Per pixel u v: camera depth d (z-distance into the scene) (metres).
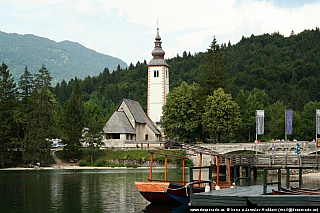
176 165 121.19
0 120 125.38
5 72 131.88
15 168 120.00
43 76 134.00
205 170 112.19
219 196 41.62
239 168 86.56
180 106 131.88
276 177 92.81
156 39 156.00
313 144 105.12
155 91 154.38
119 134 136.25
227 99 126.62
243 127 149.25
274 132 151.88
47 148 124.94
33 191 66.81
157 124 153.38
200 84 146.12
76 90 181.50
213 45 145.88
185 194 53.38
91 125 127.88
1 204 54.66
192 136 134.62
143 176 91.38
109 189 69.06
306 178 89.81
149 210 50.34
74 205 53.78
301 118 154.50
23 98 132.62
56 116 135.62
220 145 112.19
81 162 124.12
